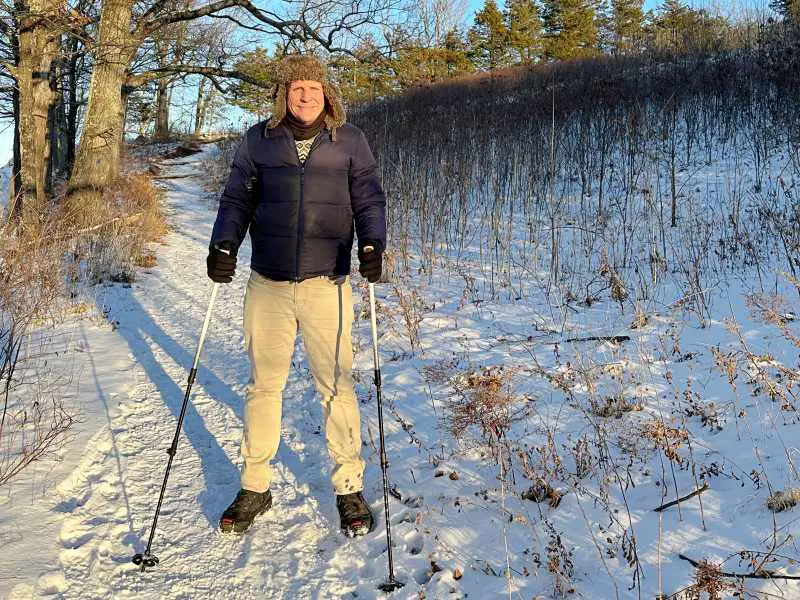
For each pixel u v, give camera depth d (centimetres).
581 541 251
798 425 303
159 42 1489
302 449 360
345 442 285
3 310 508
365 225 280
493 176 1052
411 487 306
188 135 3086
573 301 575
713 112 1149
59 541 263
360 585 243
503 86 1930
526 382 406
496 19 4122
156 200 1272
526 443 330
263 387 290
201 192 1777
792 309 450
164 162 2380
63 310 604
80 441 348
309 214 277
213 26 1498
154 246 1020
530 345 479
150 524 286
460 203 949
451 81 2400
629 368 405
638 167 988
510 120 1272
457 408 326
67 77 1928
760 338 418
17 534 260
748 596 203
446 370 434
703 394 362
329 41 1380
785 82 1057
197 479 325
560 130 1200
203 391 447
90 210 1024
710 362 398
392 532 272
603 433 327
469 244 827
